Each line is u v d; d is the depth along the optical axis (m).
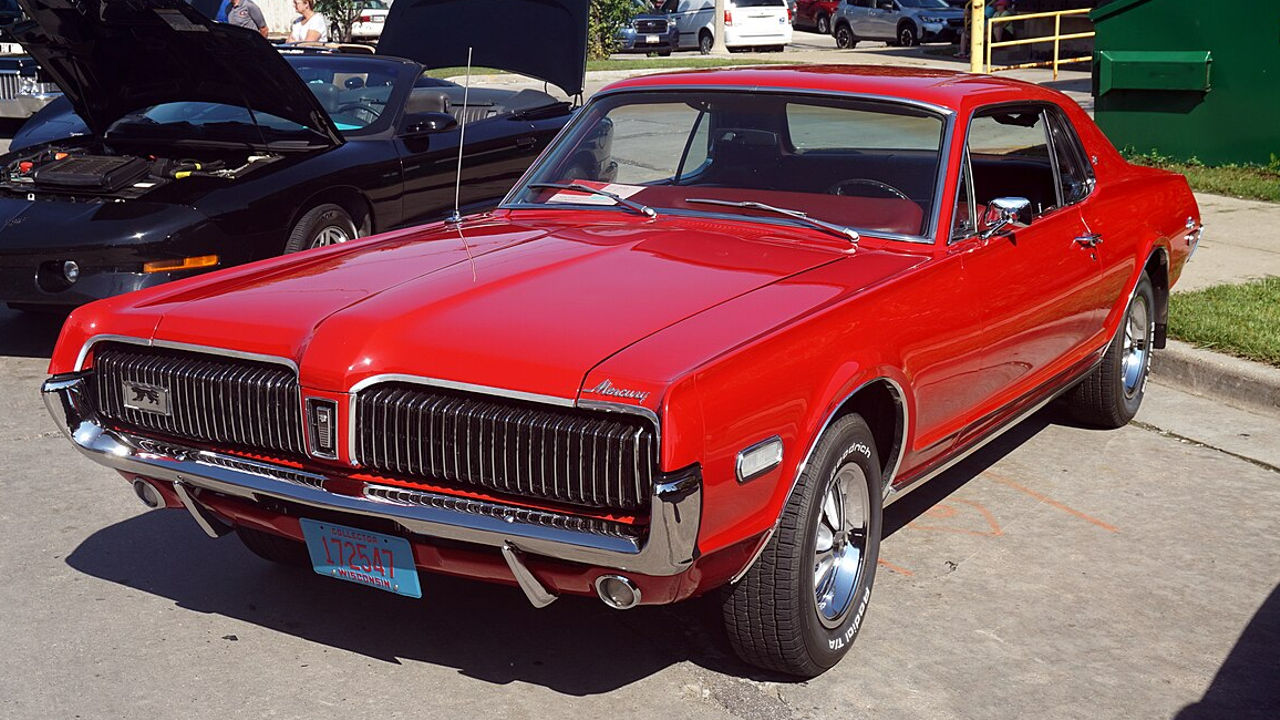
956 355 4.38
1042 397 5.38
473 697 3.80
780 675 3.94
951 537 5.06
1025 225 4.68
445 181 8.64
